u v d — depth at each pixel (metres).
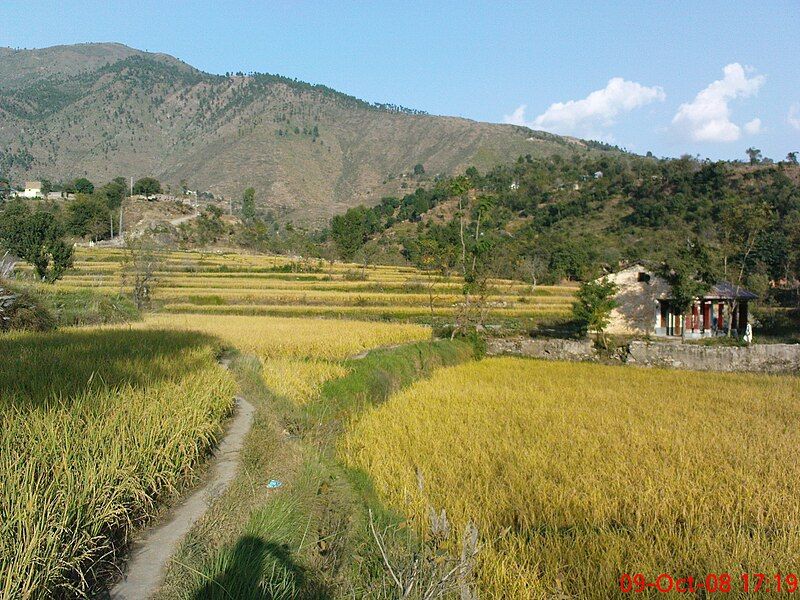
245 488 6.89
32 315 18.70
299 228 133.62
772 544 5.89
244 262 73.88
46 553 4.21
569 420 11.82
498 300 47.00
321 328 26.22
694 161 87.12
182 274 60.16
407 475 7.73
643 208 79.50
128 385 8.03
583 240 74.25
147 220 97.25
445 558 4.69
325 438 9.87
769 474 8.14
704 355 23.59
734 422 11.98
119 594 4.60
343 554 5.61
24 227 45.91
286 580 4.88
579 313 30.62
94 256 65.62
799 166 77.81
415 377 18.12
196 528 5.70
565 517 6.65
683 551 5.68
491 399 14.24
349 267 73.38
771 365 22.81
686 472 8.02
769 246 51.06
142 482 5.99
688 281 34.66
